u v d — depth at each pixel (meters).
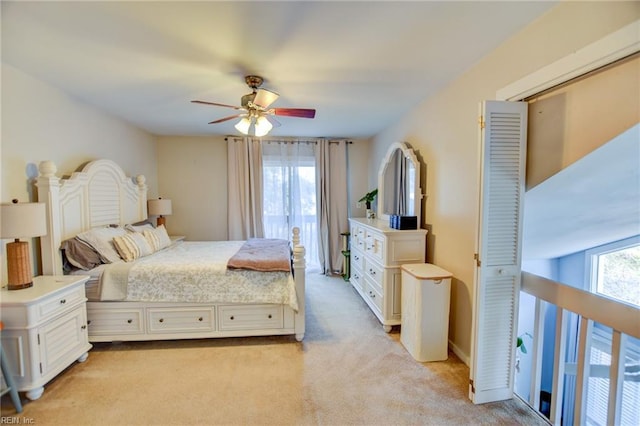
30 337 1.97
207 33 1.85
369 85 2.74
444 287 2.50
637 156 1.57
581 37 1.48
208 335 2.78
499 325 1.99
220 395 2.07
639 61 1.32
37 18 1.68
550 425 1.83
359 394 2.09
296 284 2.82
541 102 1.80
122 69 2.36
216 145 5.02
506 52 1.97
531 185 1.90
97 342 2.78
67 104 2.89
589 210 2.21
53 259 2.54
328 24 1.75
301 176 5.26
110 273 2.68
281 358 2.55
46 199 2.51
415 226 3.12
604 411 2.85
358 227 4.11
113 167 3.46
